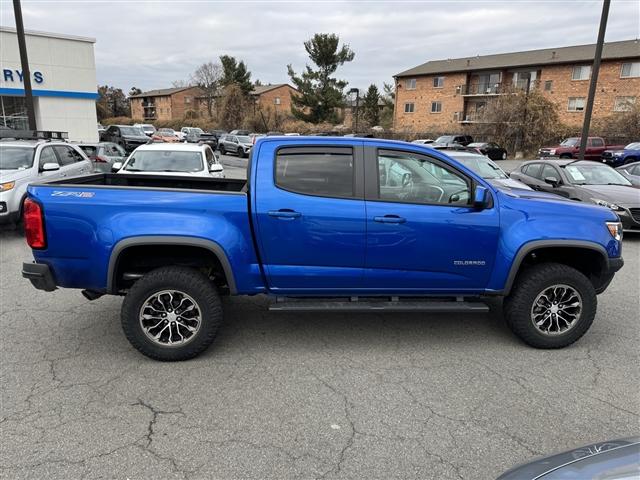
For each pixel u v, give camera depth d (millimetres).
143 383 3547
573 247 4051
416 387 3541
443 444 2879
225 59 63312
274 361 3936
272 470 2637
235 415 3154
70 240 3701
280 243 3842
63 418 3086
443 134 45094
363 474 2615
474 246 3973
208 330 3854
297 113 49688
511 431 3016
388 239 3889
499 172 10820
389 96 70062
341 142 3943
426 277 4008
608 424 3098
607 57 40594
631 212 8781
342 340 4375
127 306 3750
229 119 60219
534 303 4102
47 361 3881
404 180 3984
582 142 15289
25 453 2738
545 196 4516
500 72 47844
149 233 3678
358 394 3434
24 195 8320
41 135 11445
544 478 1755
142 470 2619
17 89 24109
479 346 4273
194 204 3758
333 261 3912
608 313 5156
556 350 4211
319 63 47750
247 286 3904
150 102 99062
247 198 3824
